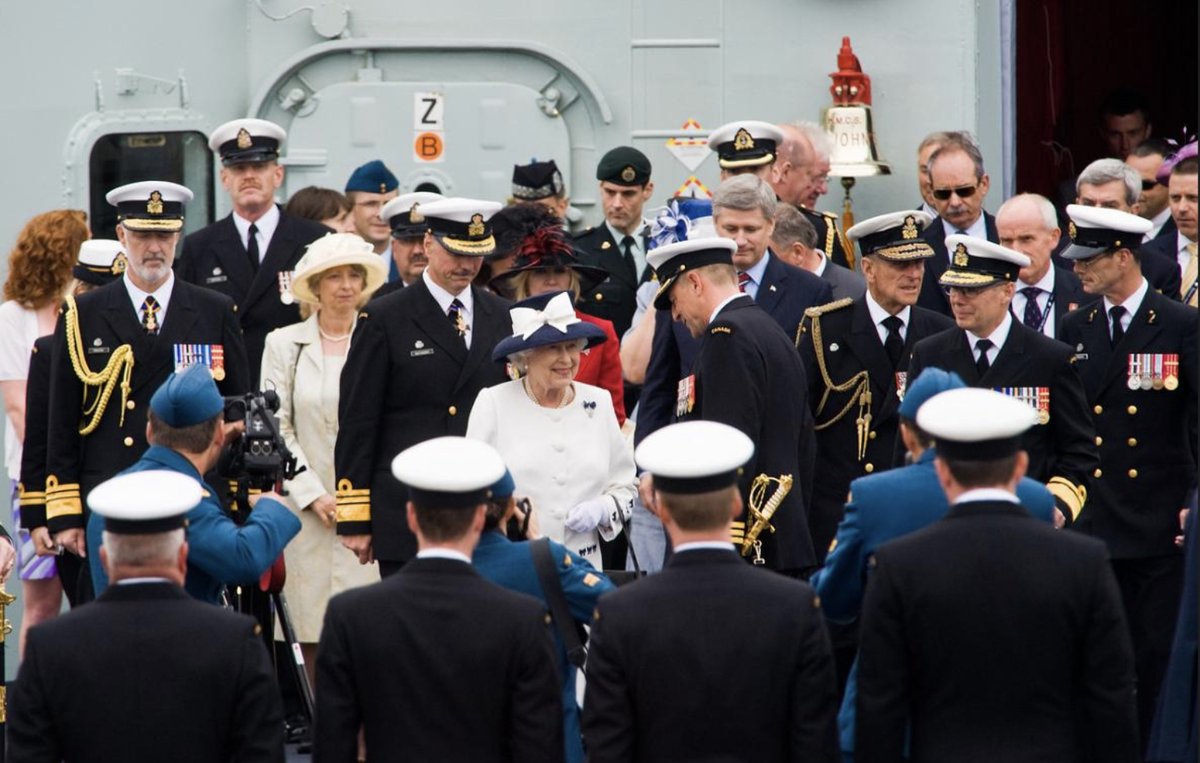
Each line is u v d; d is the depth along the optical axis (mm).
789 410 26469
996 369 27656
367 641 20109
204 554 23000
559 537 27297
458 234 28953
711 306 26766
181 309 30203
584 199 38812
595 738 20062
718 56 38406
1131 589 30156
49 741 20109
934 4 38188
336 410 31250
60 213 33594
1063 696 20047
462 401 29031
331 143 38719
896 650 20156
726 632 19969
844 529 22344
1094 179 34656
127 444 29703
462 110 38625
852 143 37750
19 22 35906
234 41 38469
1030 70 50000
